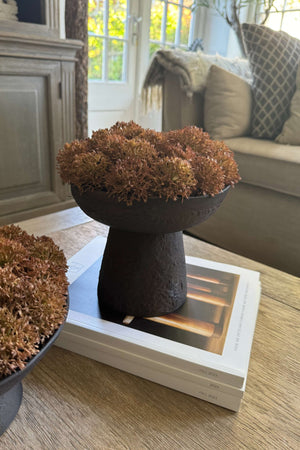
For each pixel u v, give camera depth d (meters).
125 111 3.00
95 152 0.48
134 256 0.53
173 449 0.39
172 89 1.67
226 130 1.58
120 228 0.50
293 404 0.46
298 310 0.65
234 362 0.46
